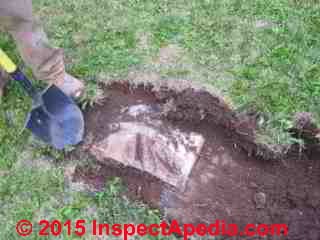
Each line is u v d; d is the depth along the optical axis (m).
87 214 1.18
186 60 1.50
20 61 1.56
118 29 1.62
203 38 1.56
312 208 1.16
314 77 1.41
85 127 1.34
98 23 1.66
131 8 1.70
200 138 1.29
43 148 1.32
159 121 1.32
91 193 1.22
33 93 1.23
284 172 1.24
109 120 1.36
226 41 1.55
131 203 1.19
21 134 1.36
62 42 1.60
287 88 1.38
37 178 1.26
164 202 1.19
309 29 1.56
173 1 1.71
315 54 1.47
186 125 1.32
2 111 1.43
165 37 1.58
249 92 1.38
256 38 1.55
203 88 1.39
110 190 1.21
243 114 1.32
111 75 1.47
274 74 1.43
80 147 1.31
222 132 1.30
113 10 1.70
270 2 1.67
